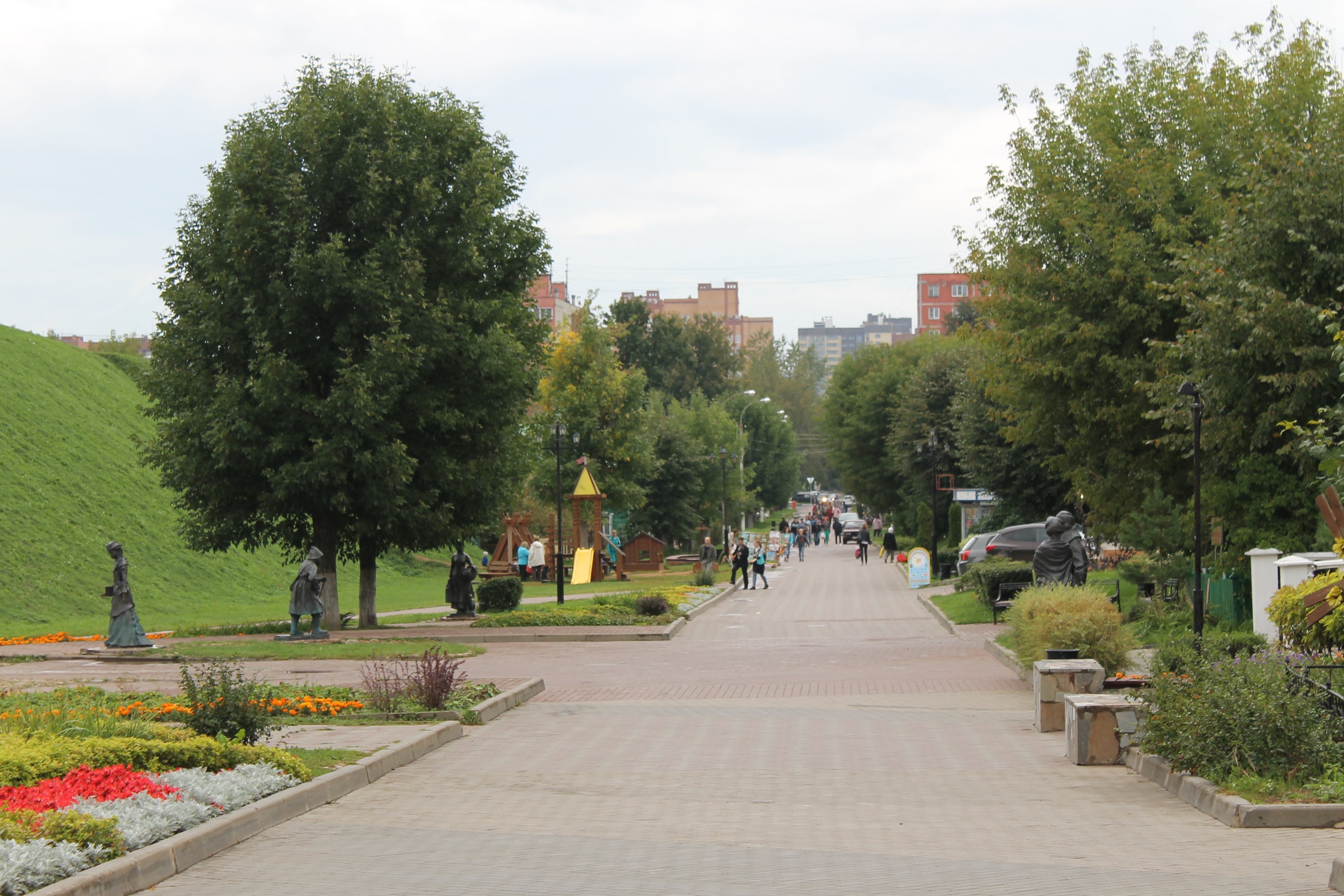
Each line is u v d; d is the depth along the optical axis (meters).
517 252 28.09
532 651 22.56
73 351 49.84
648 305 110.50
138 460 43.03
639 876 6.67
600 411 56.47
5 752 7.99
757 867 6.88
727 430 74.25
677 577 49.84
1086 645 14.52
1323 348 18.83
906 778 10.09
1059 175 27.36
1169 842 7.39
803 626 27.78
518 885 6.46
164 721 12.63
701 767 10.68
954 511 56.03
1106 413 26.39
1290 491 20.05
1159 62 27.84
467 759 11.16
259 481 26.42
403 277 25.45
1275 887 6.18
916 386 59.78
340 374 25.08
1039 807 8.74
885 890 6.30
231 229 25.16
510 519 51.69
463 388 27.22
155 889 6.39
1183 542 22.66
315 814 8.48
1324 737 8.78
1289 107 24.67
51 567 32.94
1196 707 9.30
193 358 26.05
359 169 25.89
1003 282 27.81
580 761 11.05
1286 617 11.03
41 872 5.90
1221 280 20.48
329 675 18.19
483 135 27.83
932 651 21.41
